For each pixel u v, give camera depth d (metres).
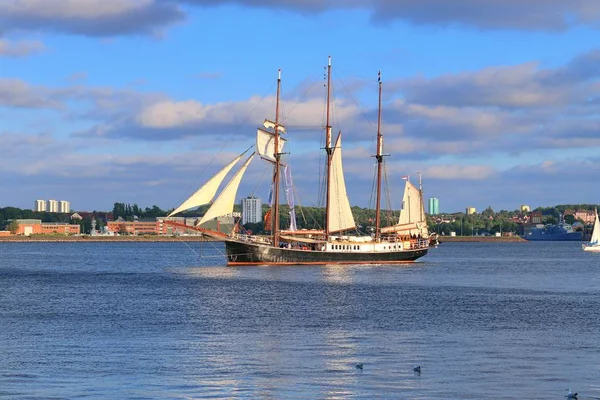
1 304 99.25
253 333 73.00
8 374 55.44
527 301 103.81
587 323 80.69
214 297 106.81
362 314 87.75
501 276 156.25
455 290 120.75
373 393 50.75
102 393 50.75
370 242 180.38
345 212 175.88
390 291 116.94
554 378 54.53
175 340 69.00
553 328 76.88
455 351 63.88
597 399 49.59
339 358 60.97
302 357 61.28
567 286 131.38
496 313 89.31
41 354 62.34
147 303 99.50
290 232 170.88
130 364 58.66
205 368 57.34
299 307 94.50
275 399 49.44
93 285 130.88
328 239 175.50
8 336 71.25
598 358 61.16
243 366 58.00
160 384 52.81
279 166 169.50
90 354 62.38
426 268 180.62
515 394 50.56
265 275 147.12
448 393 50.75
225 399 49.47
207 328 76.31
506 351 63.91
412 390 51.44
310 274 149.50
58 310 92.00
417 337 70.88
